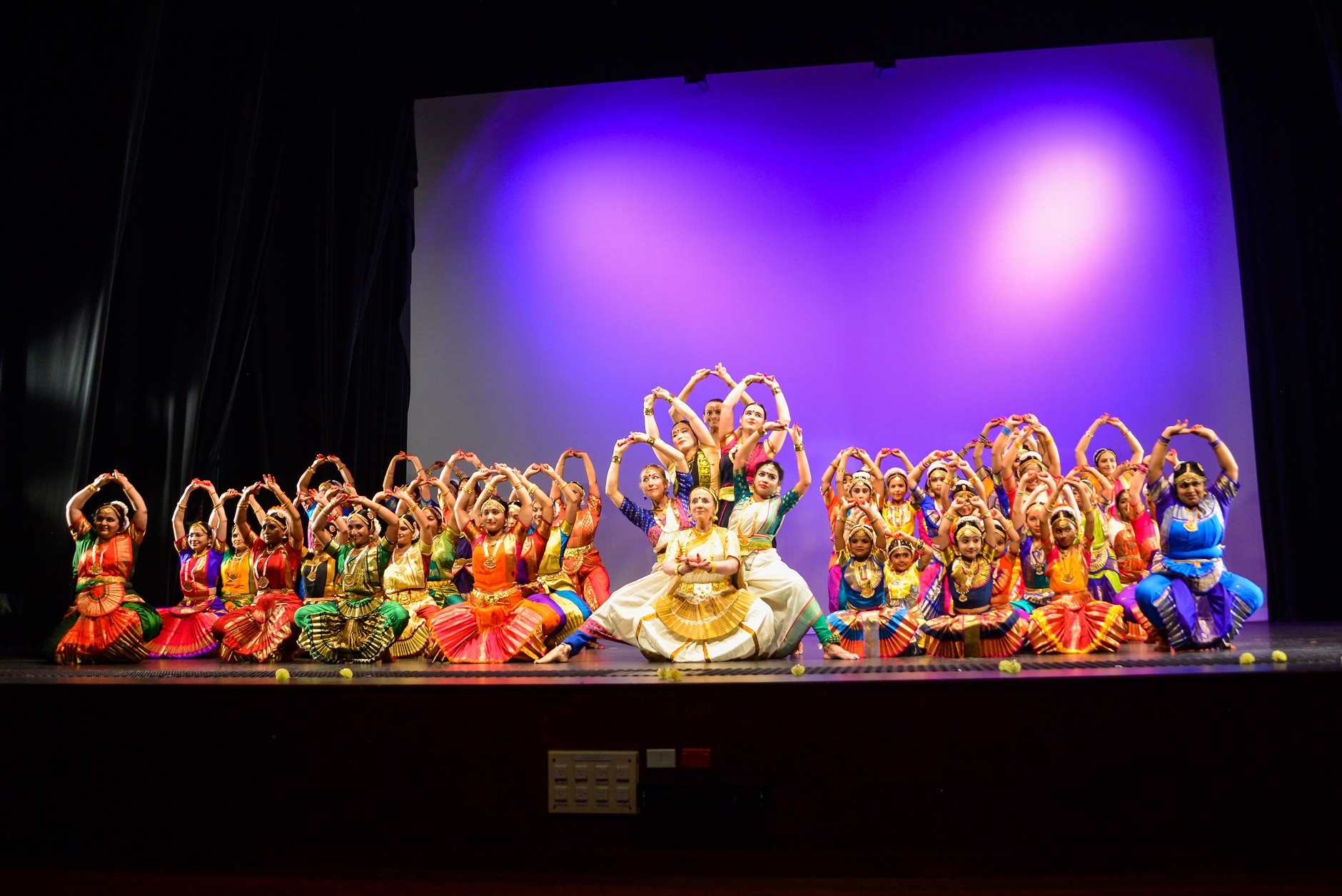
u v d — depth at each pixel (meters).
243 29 6.65
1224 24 6.84
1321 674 2.84
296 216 7.89
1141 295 8.06
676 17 7.09
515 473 5.07
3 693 3.14
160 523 6.18
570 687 2.96
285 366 7.76
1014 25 6.89
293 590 5.58
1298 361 7.88
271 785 3.03
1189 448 7.95
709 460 5.11
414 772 2.98
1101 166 8.18
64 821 3.09
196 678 3.53
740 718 2.90
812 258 8.36
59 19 5.58
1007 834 2.83
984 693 2.87
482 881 2.82
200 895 2.75
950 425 8.09
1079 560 4.87
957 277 8.20
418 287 8.86
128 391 6.18
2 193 5.48
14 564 5.31
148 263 6.32
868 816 2.85
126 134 5.51
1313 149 7.98
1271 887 2.63
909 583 5.04
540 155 8.83
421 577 5.51
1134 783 2.83
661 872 2.86
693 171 8.60
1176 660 3.63
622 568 8.30
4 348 5.43
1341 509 7.77
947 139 8.34
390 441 8.65
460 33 7.28
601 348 8.55
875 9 6.90
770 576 4.71
